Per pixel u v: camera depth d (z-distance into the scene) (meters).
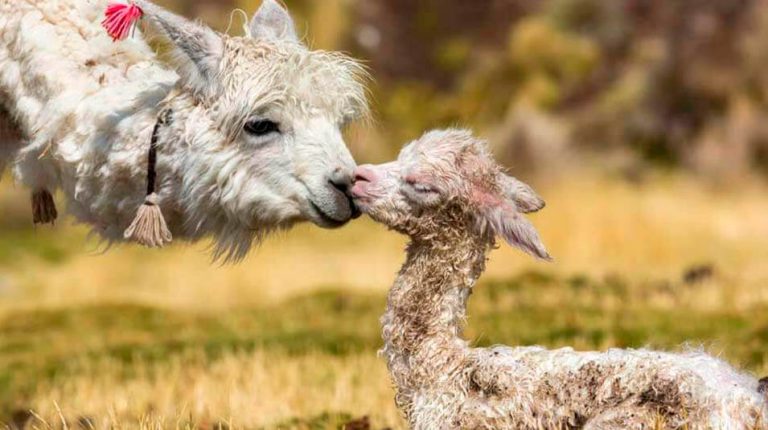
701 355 21.92
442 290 23.36
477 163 23.31
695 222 93.44
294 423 32.72
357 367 41.72
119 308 68.06
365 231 109.25
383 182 23.38
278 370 41.88
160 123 26.94
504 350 22.89
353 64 27.22
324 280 84.06
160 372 45.41
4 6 29.28
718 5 134.88
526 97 137.25
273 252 98.94
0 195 116.81
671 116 131.38
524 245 22.69
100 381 45.50
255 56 26.33
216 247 27.91
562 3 148.62
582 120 133.62
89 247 102.38
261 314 63.47
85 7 29.23
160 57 28.69
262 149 26.33
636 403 21.12
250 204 26.53
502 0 156.12
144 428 30.48
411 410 23.25
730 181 118.25
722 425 20.52
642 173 122.44
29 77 28.80
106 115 27.73
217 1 119.00
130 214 28.05
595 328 48.22
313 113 26.38
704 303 54.16
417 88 146.62
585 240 88.50
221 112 26.30
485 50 152.38
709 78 130.50
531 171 123.69
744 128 124.19
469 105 140.62
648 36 142.50
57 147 28.19
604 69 142.38
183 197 27.12
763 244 85.31
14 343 59.59
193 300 79.00
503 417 22.09
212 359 48.94
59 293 85.94
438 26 154.25
